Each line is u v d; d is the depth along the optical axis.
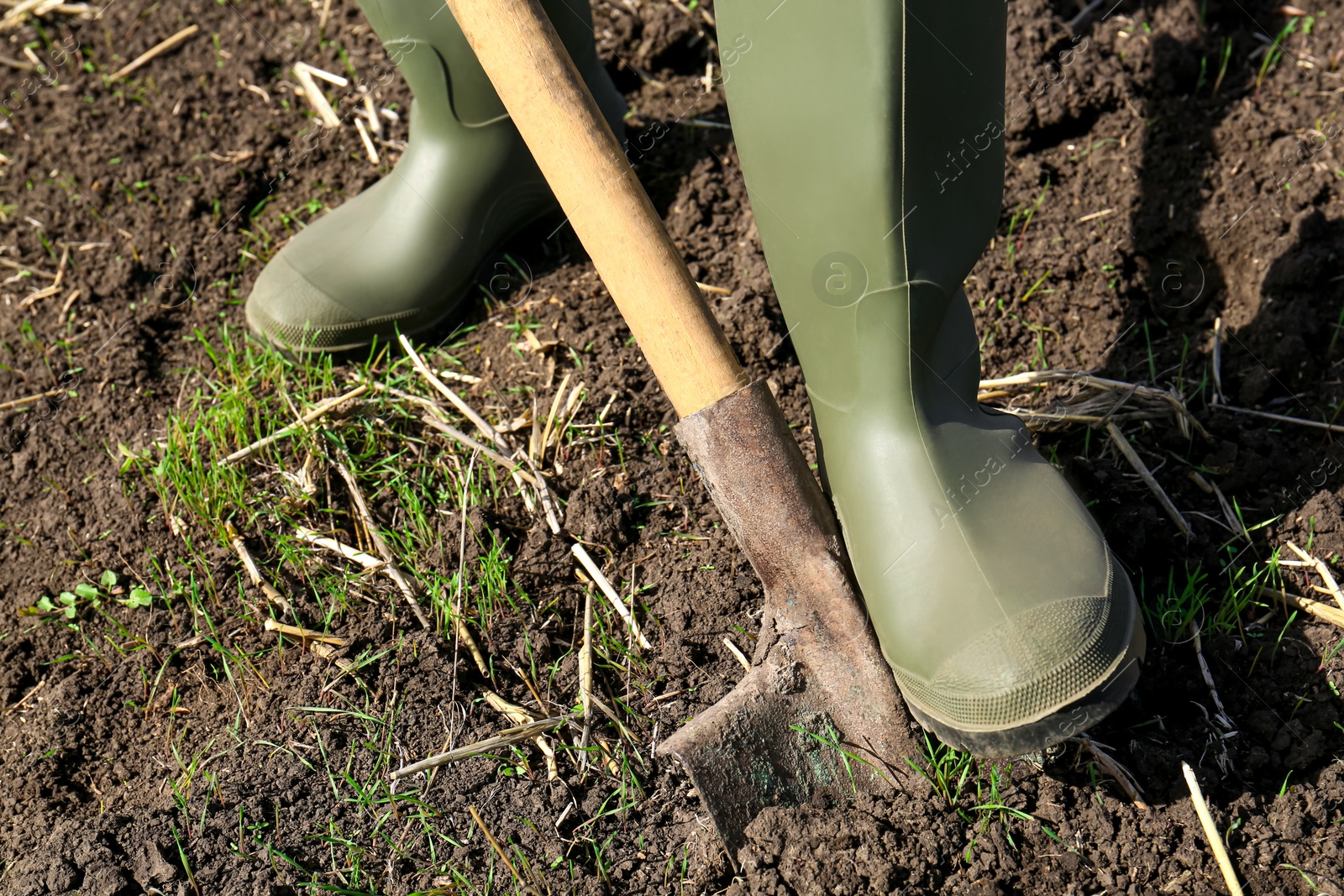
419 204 1.44
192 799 1.24
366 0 1.37
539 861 1.21
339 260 1.44
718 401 1.20
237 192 1.60
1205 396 1.42
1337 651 1.26
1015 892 1.18
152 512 1.39
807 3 1.14
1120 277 1.48
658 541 1.36
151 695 1.31
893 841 1.18
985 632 1.15
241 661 1.31
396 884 1.20
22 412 1.47
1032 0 1.61
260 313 1.44
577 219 1.19
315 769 1.25
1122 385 1.40
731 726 1.20
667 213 1.56
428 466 1.40
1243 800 1.20
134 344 1.50
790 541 1.21
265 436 1.42
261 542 1.37
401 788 1.24
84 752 1.29
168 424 1.43
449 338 1.48
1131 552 1.31
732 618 1.31
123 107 1.68
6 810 1.26
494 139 1.42
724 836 1.18
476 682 1.30
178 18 1.75
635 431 1.41
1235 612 1.28
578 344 1.46
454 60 1.38
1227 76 1.59
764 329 1.44
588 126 1.18
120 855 1.21
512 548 1.36
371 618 1.32
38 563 1.38
